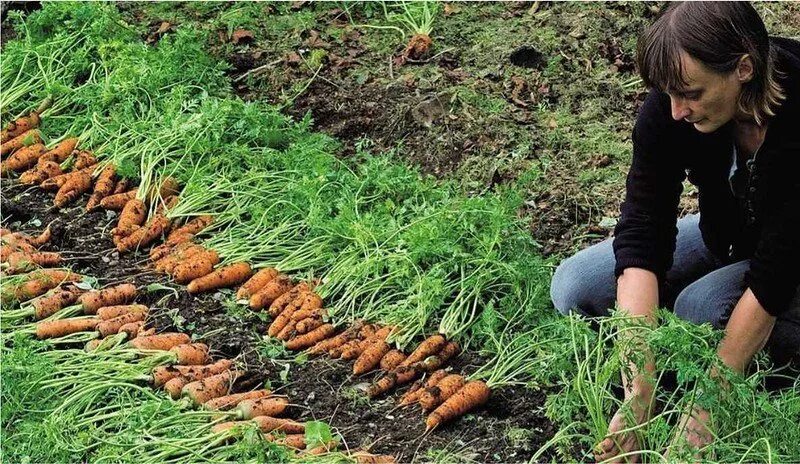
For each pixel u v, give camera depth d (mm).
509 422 4566
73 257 5227
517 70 5988
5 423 4496
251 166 5520
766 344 4480
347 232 5148
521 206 5336
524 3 6375
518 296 4852
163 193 5457
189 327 4926
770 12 6137
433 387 4625
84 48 6059
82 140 5727
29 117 5809
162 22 6391
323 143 5559
